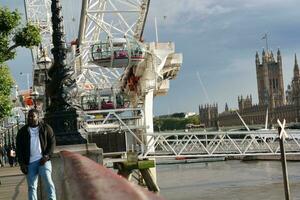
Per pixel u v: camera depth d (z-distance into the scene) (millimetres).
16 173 27344
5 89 30906
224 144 90938
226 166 138875
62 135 15375
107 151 64500
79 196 2270
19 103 75125
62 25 16281
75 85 16141
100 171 2842
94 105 75312
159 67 71562
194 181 92812
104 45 69500
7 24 27672
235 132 82188
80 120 16156
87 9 73812
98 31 77500
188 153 79750
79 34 76812
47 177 12242
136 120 77188
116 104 77125
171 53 73125
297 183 77375
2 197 16828
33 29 28406
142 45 70875
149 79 71875
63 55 16125
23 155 12156
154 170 71312
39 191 13875
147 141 72812
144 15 75688
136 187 2221
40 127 12273
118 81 83062
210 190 74250
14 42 28438
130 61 69750
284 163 42375
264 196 64375
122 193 2082
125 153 67312
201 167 142500
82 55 75625
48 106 16094
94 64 73438
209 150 82375
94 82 82188
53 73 16031
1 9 27953
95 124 74312
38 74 63312
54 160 13617
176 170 136125
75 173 3137
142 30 77750
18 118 63781
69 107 15773
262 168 117938
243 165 137250
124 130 70875
